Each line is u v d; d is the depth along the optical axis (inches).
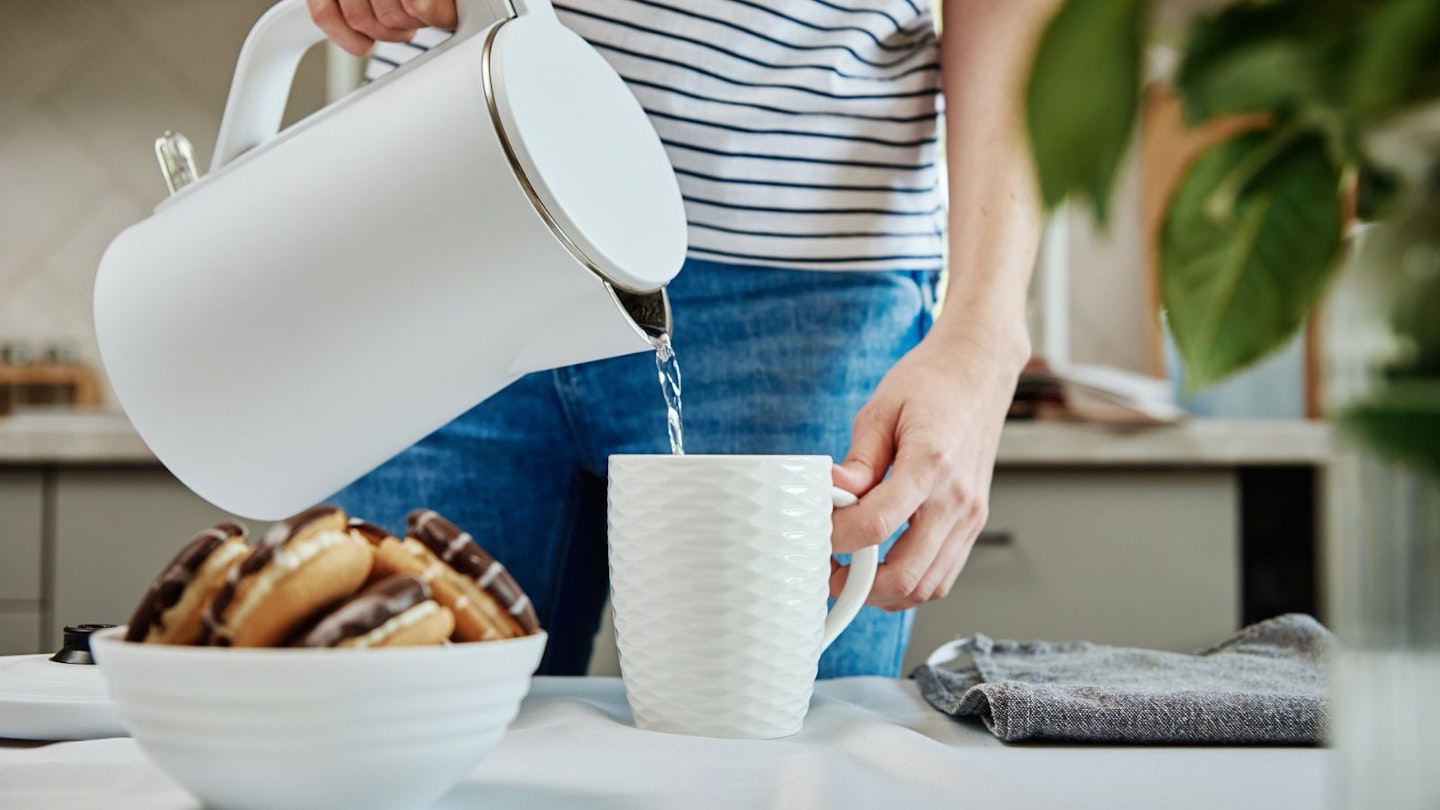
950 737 19.8
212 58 89.7
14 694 18.7
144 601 13.6
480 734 13.3
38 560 56.1
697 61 30.1
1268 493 61.6
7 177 88.4
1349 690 8.7
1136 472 57.7
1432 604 8.4
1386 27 7.5
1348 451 8.5
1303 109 8.2
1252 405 75.8
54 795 14.6
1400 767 8.5
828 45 30.9
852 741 18.5
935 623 57.6
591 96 22.7
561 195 20.4
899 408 25.2
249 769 12.4
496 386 23.7
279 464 23.7
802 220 31.0
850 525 22.3
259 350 22.3
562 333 22.0
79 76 89.0
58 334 88.1
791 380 31.3
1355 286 8.2
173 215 23.6
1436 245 7.8
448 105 20.5
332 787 12.6
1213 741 18.9
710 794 14.9
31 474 56.0
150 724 12.6
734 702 19.8
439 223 20.5
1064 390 61.9
